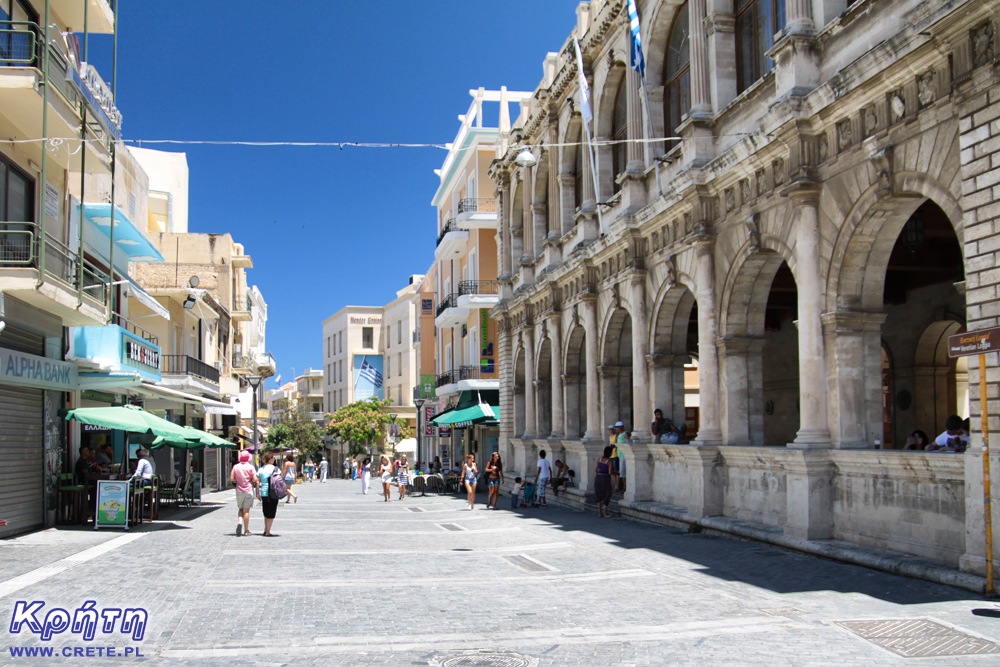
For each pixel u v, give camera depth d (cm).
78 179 2439
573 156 2800
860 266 1298
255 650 743
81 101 1728
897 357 2030
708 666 681
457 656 723
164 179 4959
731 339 1648
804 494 1313
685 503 1841
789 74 1370
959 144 1034
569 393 2722
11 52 1572
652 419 2039
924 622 807
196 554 1391
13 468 1645
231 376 5050
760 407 1664
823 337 1326
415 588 1068
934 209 1516
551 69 2928
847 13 1268
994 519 938
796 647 734
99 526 1788
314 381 10438
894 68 1129
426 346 5178
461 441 4672
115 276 2520
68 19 1961
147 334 3344
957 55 1018
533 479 3116
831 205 1309
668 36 2014
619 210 2227
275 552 1446
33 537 1611
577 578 1144
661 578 1126
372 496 3597
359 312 8756
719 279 1686
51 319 1781
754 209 1548
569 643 766
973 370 985
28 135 1716
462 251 4481
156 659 715
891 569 1081
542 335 2989
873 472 1207
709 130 1722
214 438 2473
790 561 1227
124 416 1855
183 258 4753
